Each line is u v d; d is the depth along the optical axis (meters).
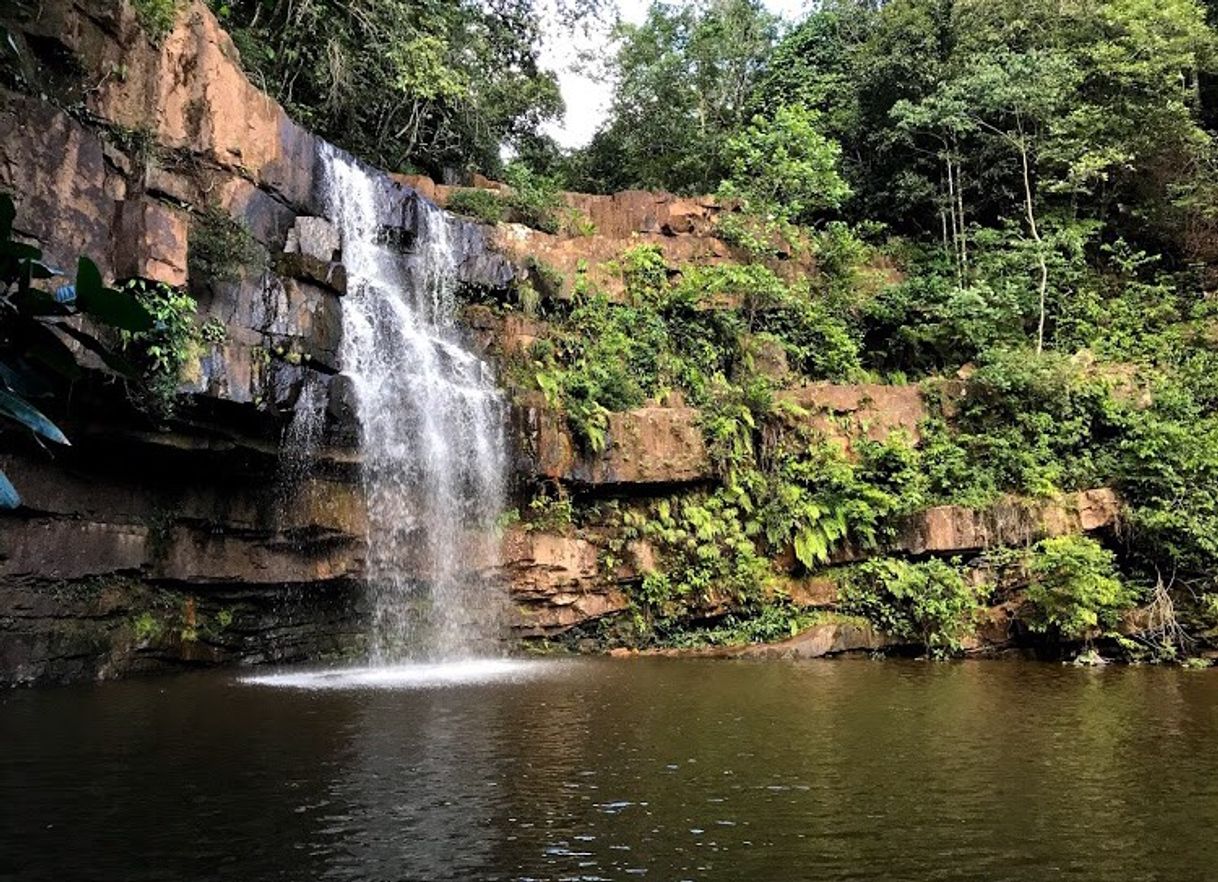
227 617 11.57
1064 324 21.53
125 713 7.78
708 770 6.15
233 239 11.48
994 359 19.02
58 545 9.40
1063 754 6.85
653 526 15.80
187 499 11.05
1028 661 14.61
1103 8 24.11
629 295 19.20
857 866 4.26
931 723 8.18
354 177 15.07
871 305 21.95
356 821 4.83
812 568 16.08
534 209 19.66
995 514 16.02
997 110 23.61
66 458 9.57
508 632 14.57
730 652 14.62
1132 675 12.58
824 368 20.52
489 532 14.59
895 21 25.59
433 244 16.75
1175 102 22.48
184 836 4.51
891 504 16.27
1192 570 15.77
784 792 5.60
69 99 9.68
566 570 14.97
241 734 6.98
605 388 16.73
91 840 4.41
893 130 25.58
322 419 12.03
